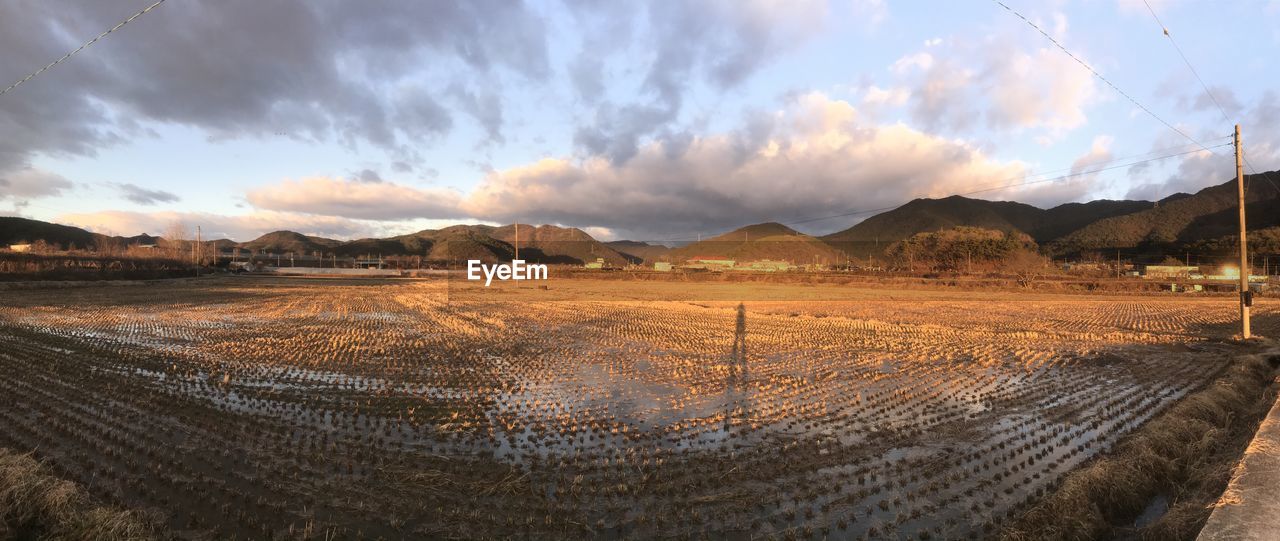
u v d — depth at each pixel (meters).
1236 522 5.19
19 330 21.39
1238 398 11.00
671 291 56.03
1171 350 19.20
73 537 5.05
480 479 7.20
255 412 10.25
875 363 16.28
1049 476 7.45
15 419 9.40
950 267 103.56
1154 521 5.71
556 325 25.66
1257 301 43.97
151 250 118.62
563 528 5.94
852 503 6.62
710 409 10.94
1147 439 8.04
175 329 22.75
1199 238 128.62
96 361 15.13
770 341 20.89
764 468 7.69
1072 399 11.91
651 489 6.94
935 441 8.92
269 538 5.63
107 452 7.90
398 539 5.69
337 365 15.16
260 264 120.19
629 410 10.82
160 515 6.01
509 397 11.77
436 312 31.44
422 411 10.48
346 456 7.95
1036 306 39.19
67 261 65.06
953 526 6.01
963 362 16.55
